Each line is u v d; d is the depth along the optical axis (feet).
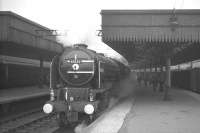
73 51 46.98
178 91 110.01
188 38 65.31
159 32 65.46
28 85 97.60
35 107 70.23
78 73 46.32
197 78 98.89
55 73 47.57
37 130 43.01
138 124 40.29
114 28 65.67
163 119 44.47
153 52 91.81
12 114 58.49
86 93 45.11
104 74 51.96
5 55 81.61
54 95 45.24
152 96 87.04
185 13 65.05
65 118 44.50
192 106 61.16
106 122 42.16
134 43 74.64
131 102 69.72
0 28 63.05
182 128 37.22
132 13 65.51
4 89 80.43
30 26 75.10
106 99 56.49
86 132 35.68
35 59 104.27
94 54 48.06
